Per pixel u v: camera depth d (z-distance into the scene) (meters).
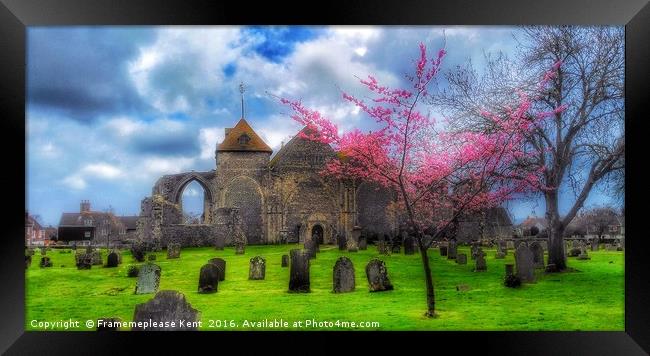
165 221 36.19
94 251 27.12
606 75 18.34
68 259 28.47
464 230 33.47
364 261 24.02
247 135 44.84
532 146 19.16
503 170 18.75
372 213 42.69
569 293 15.16
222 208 37.81
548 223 19.69
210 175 44.19
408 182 19.28
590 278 17.62
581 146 19.00
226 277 18.61
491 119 18.70
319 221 43.75
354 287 15.35
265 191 44.34
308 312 12.80
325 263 23.27
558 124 19.19
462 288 15.65
